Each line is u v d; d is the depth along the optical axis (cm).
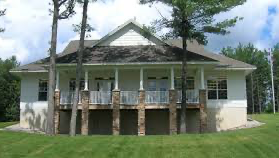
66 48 3284
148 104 2628
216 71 2925
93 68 2712
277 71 7325
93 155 1616
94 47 2975
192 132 2838
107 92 2673
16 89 6038
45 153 1638
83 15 2441
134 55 2772
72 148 1714
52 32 2386
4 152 1644
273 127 2291
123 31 2992
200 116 2588
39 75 3028
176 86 2911
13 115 5959
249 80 7425
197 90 2667
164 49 2888
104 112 2855
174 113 2586
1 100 5953
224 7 2245
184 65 2466
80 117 2894
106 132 2852
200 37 2378
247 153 1662
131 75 2956
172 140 1884
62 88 2984
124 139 1911
